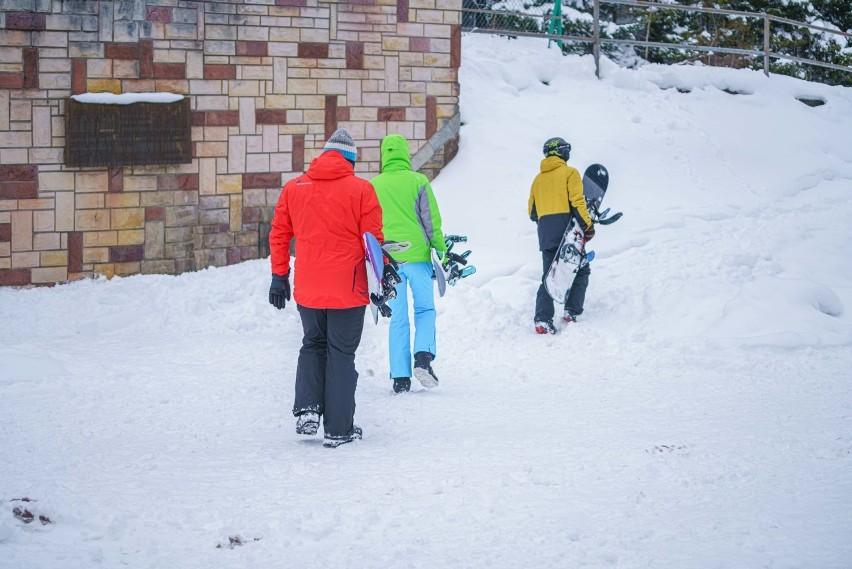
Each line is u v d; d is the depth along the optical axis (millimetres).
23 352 7609
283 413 6125
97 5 10781
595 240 11227
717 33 24844
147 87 11055
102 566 3316
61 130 10742
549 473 4535
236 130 11453
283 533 3693
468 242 11508
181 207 11281
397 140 7031
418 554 3473
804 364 7359
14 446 5121
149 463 4777
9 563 3299
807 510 3893
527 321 9250
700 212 12016
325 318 5430
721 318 8461
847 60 26297
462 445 5168
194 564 3373
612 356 7957
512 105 13805
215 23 11258
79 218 10883
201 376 7234
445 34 12367
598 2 15539
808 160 13812
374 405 6395
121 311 9555
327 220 5344
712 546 3494
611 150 13195
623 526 3752
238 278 10398
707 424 5594
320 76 11797
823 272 9875
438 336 8867
